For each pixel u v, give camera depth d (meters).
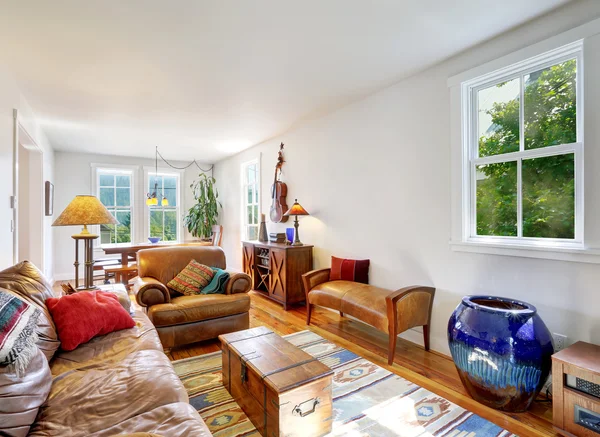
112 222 2.84
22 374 1.25
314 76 2.98
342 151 3.87
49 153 5.40
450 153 2.71
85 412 1.28
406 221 3.10
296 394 1.61
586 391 1.63
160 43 2.38
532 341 1.87
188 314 2.86
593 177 1.94
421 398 2.09
